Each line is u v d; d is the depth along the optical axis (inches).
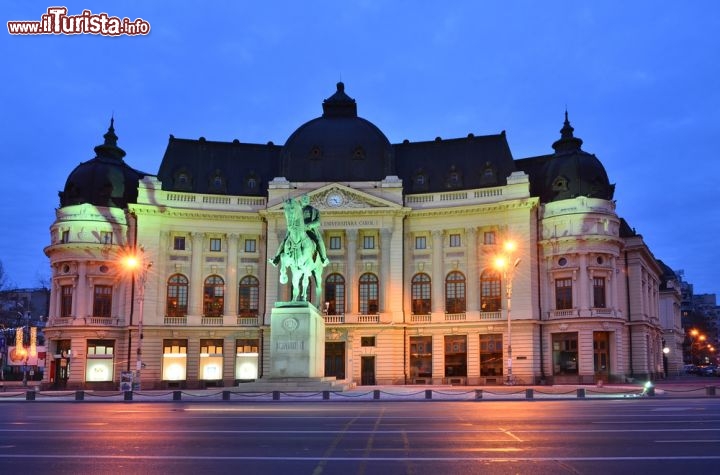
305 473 580.1
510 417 1124.5
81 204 2989.7
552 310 2910.9
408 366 3021.7
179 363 2997.0
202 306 3063.5
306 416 1173.7
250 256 3134.8
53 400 1834.4
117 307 2982.3
